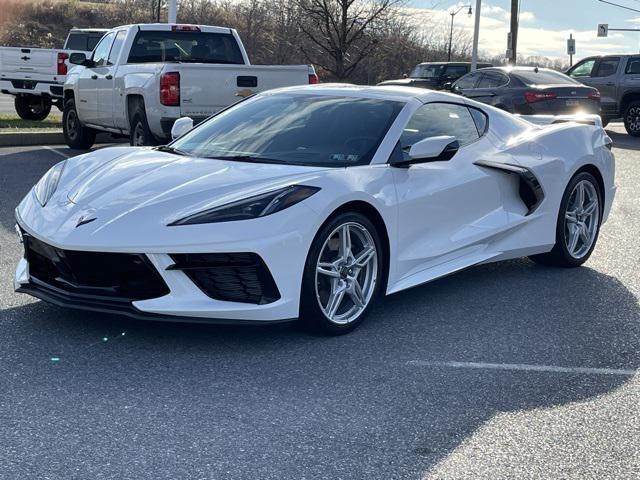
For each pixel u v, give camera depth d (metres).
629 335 4.59
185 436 3.13
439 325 4.68
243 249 3.91
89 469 2.84
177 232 3.90
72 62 11.79
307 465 2.93
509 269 6.13
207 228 3.91
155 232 3.91
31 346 4.06
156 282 3.96
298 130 4.96
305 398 3.55
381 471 2.90
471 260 5.29
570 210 6.15
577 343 4.43
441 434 3.23
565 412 3.48
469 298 5.28
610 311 5.05
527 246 5.73
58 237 4.05
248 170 4.44
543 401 3.60
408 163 4.82
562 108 15.08
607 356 4.23
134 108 10.13
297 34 26.20
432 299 5.24
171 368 3.84
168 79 9.16
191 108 9.33
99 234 3.97
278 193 4.11
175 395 3.53
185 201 4.11
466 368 3.99
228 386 3.65
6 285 5.12
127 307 3.97
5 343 4.09
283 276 4.03
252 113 5.34
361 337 4.41
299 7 23.12
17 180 9.16
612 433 3.28
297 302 4.11
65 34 45.59
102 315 4.58
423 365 4.01
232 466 2.90
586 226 6.29
